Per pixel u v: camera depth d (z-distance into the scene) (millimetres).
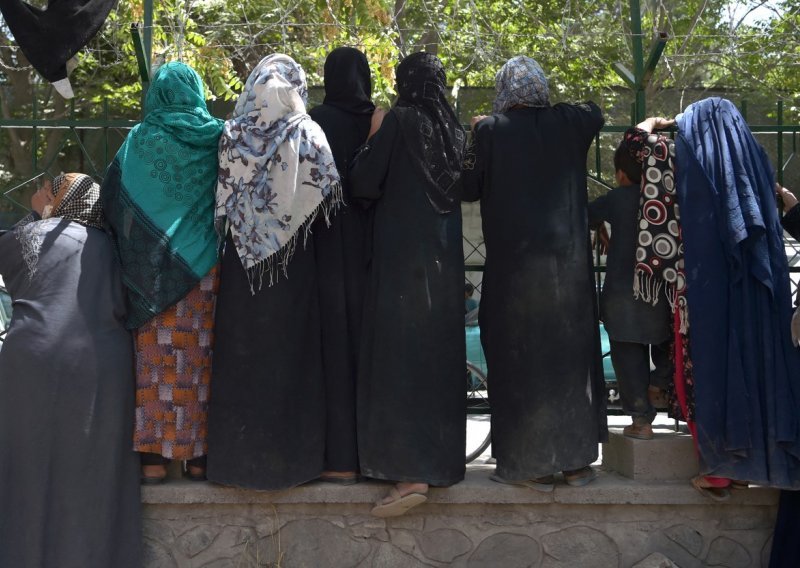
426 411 3258
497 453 3379
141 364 3297
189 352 3326
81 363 3172
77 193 3365
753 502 3420
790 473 3240
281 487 3252
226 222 3270
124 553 3266
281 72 3312
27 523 3117
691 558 3430
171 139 3285
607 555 3426
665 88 7520
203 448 3359
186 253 3266
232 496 3350
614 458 3623
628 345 3520
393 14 7633
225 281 3303
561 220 3322
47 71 3439
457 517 3424
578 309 3316
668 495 3371
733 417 3203
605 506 3428
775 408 3244
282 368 3248
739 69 7953
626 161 3549
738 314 3299
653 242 3393
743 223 3293
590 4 8367
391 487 3359
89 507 3166
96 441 3184
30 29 3400
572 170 3373
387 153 3299
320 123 3463
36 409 3133
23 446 3131
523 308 3291
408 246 3273
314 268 3352
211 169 3355
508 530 3426
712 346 3273
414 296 3262
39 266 3229
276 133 3240
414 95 3346
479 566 3422
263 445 3236
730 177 3346
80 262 3254
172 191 3283
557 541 3426
